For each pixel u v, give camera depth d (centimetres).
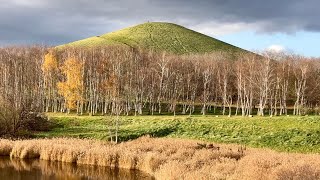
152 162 3569
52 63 9356
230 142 5084
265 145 4869
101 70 9756
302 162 3066
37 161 4041
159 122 6384
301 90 10194
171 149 4125
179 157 3641
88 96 10325
